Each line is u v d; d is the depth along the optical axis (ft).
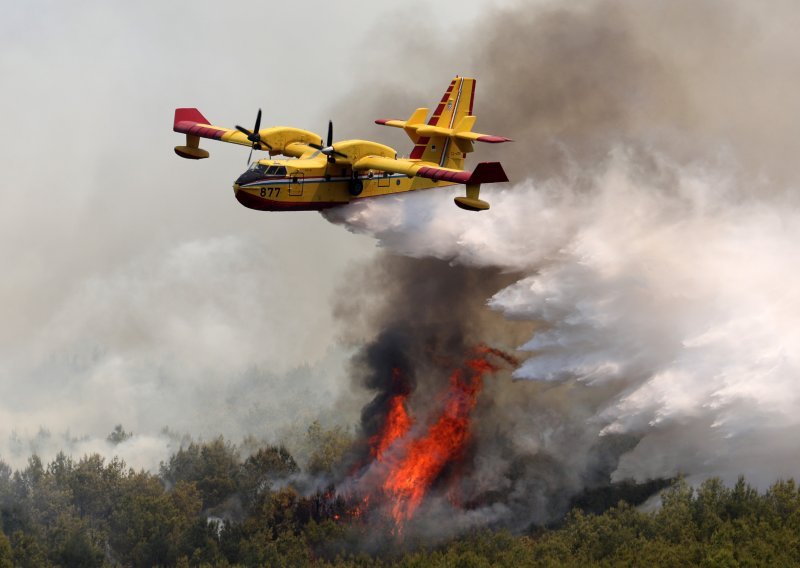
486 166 172.45
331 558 244.63
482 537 233.35
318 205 189.78
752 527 203.72
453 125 206.59
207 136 212.84
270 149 203.31
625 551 200.64
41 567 238.68
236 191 182.60
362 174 192.03
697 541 206.18
